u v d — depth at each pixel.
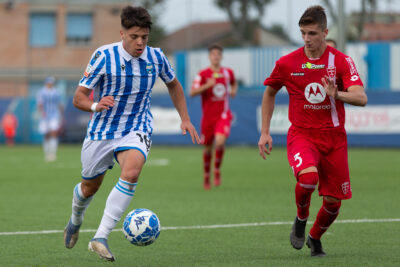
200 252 20.59
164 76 19.94
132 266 18.56
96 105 18.06
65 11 137.38
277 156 68.88
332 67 19.16
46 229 25.28
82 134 101.25
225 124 40.88
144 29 18.12
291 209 30.72
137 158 18.38
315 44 18.83
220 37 162.75
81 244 22.17
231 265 18.50
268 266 18.33
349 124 75.56
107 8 138.62
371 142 74.31
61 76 137.88
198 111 85.06
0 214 29.55
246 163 60.44
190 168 55.75
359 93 18.48
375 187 39.91
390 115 73.25
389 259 19.25
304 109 19.50
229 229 25.03
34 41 137.38
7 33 135.25
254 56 107.50
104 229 18.09
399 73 99.38
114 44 18.92
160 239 22.97
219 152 40.97
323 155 19.41
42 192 38.69
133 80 18.83
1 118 105.25
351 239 22.66
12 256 20.09
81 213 19.97
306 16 18.80
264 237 23.30
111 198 18.19
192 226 25.78
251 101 82.75
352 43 100.94
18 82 123.06
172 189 39.88
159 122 90.12
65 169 56.03
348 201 33.38
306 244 20.67
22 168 57.16
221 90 40.88
